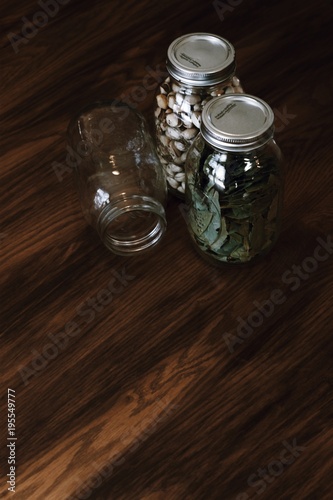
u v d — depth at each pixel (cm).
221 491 70
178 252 87
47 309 83
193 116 81
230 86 81
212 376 77
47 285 85
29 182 94
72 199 92
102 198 84
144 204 83
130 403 76
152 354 79
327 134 96
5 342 81
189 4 113
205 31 109
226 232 79
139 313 82
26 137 98
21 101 103
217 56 79
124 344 80
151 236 88
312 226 88
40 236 89
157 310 82
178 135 83
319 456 71
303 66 104
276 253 86
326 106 99
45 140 98
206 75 77
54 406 76
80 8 114
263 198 77
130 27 111
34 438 74
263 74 103
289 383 76
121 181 84
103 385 77
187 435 73
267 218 79
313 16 110
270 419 74
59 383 78
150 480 71
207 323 81
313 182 91
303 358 78
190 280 85
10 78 106
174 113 82
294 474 70
